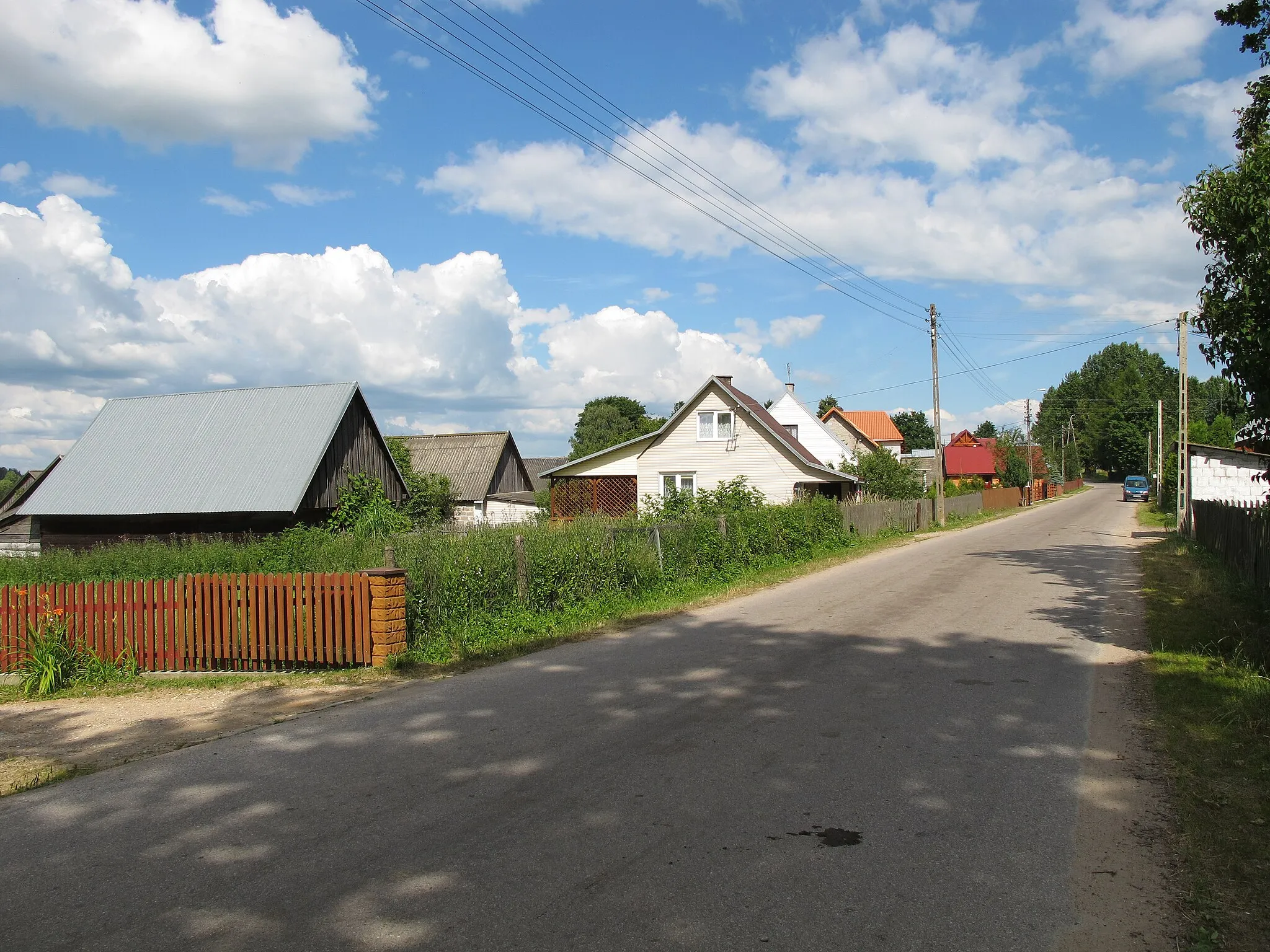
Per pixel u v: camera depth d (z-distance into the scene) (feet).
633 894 12.59
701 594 47.67
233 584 31.68
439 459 150.30
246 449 84.07
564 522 49.93
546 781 17.51
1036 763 18.51
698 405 113.19
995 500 182.60
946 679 26.40
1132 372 363.56
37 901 12.67
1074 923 11.82
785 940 11.31
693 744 19.90
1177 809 15.83
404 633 30.99
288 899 12.56
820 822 15.26
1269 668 26.09
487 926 11.71
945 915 11.99
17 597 32.14
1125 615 39.01
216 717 24.58
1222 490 95.35
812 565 65.36
